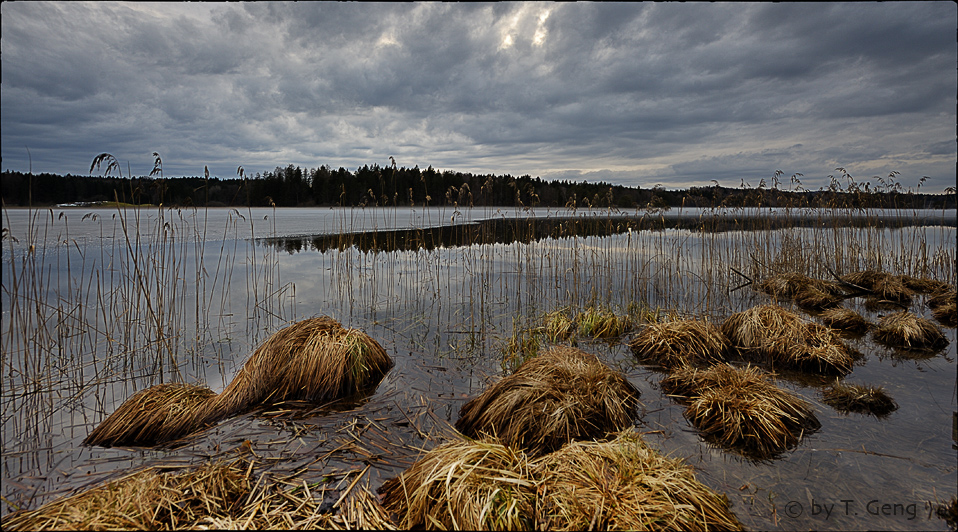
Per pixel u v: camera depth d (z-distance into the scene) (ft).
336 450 14.65
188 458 14.20
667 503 10.64
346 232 83.66
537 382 16.66
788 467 13.83
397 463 13.97
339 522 10.85
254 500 11.81
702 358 23.02
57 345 25.25
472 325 28.32
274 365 19.24
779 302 37.47
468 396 19.01
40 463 14.10
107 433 15.40
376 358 21.20
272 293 35.37
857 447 14.88
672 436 15.79
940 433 15.69
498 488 10.64
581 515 10.26
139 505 10.78
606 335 27.78
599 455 12.35
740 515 11.58
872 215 51.47
